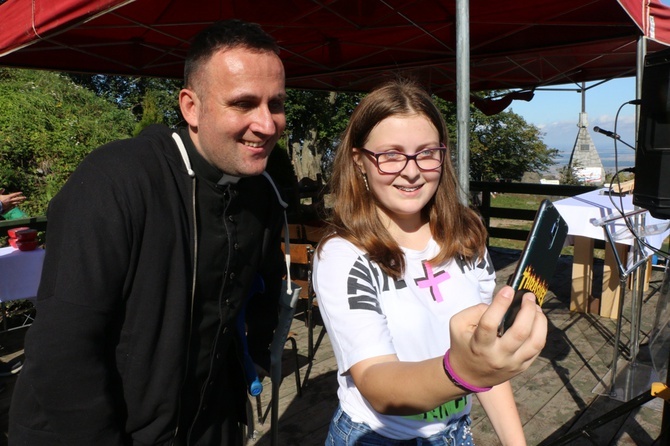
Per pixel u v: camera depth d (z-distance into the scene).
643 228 3.39
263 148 1.31
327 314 1.25
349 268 1.27
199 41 1.26
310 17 5.59
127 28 5.34
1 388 3.72
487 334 0.68
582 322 4.80
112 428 1.25
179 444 1.47
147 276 1.24
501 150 15.98
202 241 1.36
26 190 6.42
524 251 0.91
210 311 1.42
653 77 1.91
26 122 6.82
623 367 3.79
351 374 1.16
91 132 7.50
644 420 3.14
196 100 1.28
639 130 1.99
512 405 1.48
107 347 1.27
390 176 1.28
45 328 1.14
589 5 5.05
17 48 3.72
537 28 6.12
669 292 2.86
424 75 8.19
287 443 2.95
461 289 1.39
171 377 1.31
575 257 5.00
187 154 1.35
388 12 5.43
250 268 1.53
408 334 1.29
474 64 7.73
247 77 1.22
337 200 1.38
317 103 15.44
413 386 0.88
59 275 1.16
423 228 1.44
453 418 1.37
